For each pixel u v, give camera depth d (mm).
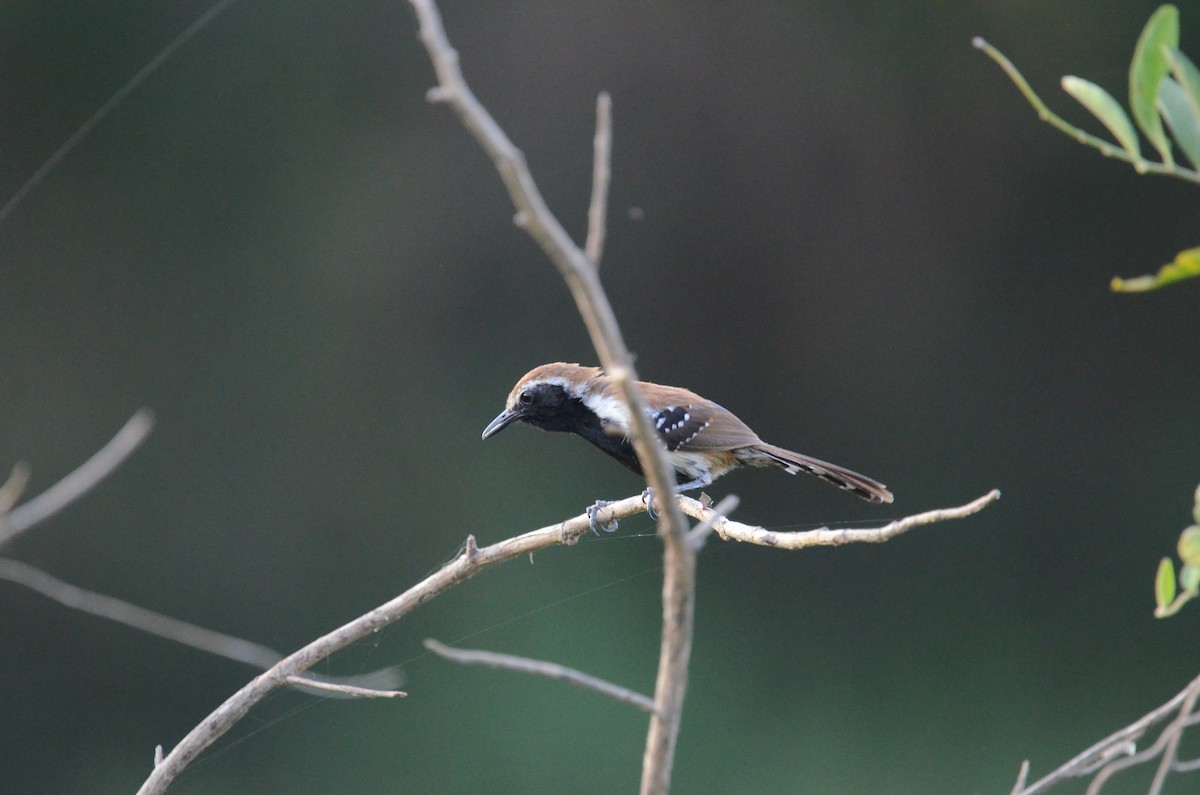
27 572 4289
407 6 16688
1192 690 3844
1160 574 3541
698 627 15672
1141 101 2973
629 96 17312
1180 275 2561
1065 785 13867
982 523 16844
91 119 16219
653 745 2734
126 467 16422
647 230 17500
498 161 2391
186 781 14383
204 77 16422
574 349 17078
